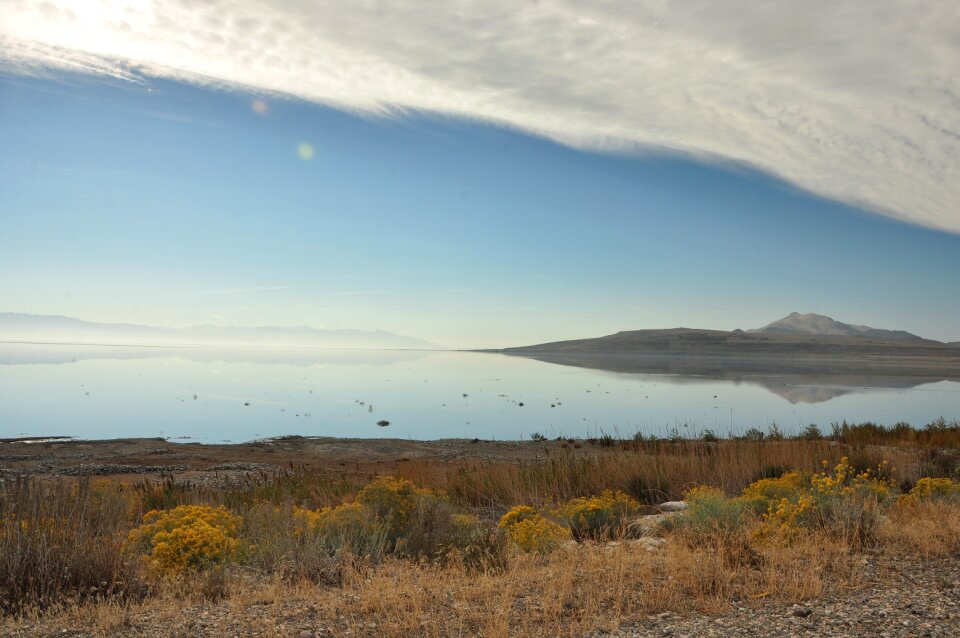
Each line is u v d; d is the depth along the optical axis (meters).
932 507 9.27
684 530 8.59
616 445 25.44
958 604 5.48
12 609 5.77
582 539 9.50
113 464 21.38
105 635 5.06
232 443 28.53
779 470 14.71
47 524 6.67
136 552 7.27
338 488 13.94
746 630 5.06
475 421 39.84
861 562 6.95
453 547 7.73
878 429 25.97
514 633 5.09
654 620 5.36
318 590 6.44
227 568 7.16
